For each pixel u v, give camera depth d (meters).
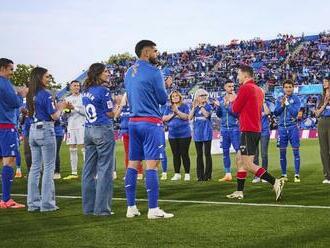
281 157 11.25
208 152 11.49
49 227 6.00
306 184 10.08
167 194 8.99
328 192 8.72
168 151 21.75
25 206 7.86
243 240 5.04
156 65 6.74
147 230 5.65
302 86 37.31
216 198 8.29
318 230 5.44
